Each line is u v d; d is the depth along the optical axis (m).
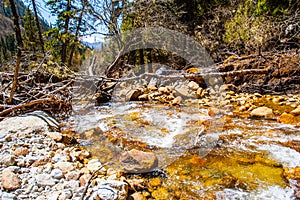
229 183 1.47
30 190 1.27
